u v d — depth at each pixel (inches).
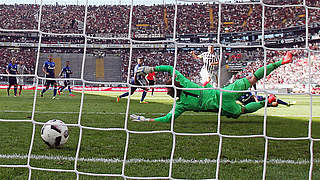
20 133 195.6
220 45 139.6
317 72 909.8
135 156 143.3
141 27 1445.6
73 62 1364.4
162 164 131.2
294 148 163.3
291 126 239.0
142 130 213.9
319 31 1257.4
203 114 317.1
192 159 139.3
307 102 538.3
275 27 1334.9
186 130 215.9
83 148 157.3
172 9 1493.6
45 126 155.1
